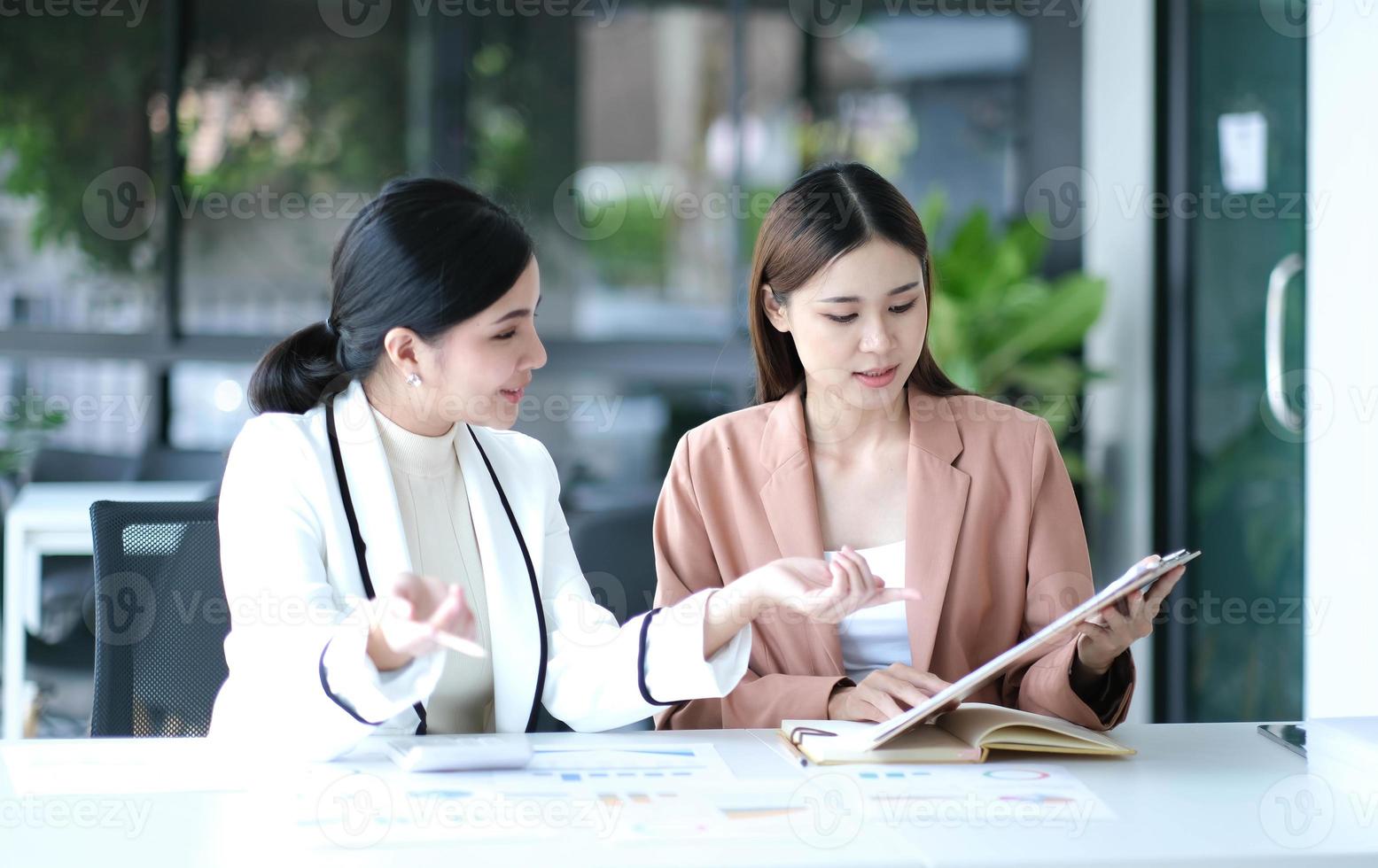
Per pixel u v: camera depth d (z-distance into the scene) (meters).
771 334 2.26
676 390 5.41
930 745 1.70
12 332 5.22
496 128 5.47
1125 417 4.80
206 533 2.19
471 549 1.97
